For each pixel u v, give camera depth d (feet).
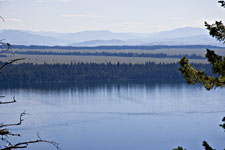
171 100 463.42
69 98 497.05
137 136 282.15
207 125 315.37
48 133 289.74
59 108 413.39
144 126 317.83
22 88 619.67
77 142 266.98
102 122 336.29
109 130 305.12
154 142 267.39
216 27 41.81
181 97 488.44
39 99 486.79
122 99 479.00
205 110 386.52
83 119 350.64
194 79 40.75
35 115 367.45
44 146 248.11
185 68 41.50
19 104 440.04
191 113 371.56
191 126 312.91
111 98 489.67
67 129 308.19
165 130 302.25
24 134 285.43
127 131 301.02
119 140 274.77
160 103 440.04
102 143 263.90
